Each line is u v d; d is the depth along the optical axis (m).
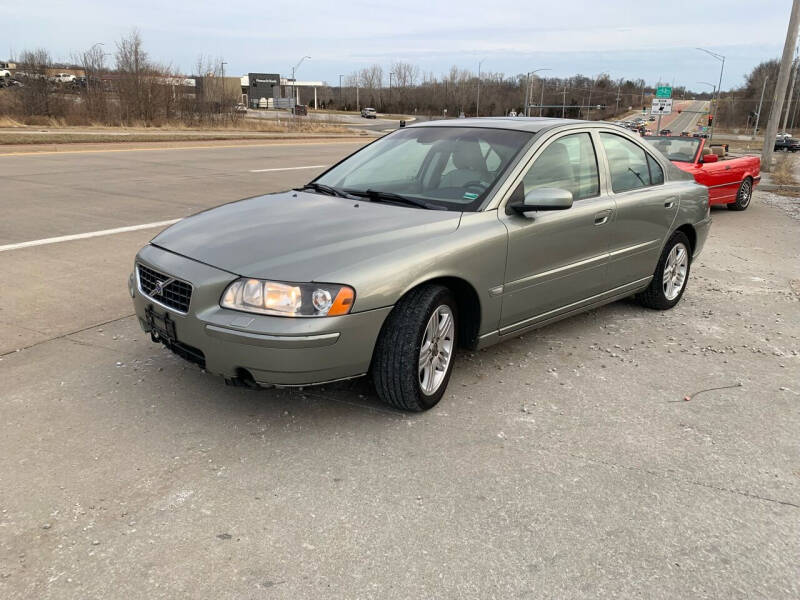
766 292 6.44
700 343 4.87
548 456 3.20
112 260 6.53
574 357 4.50
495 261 3.72
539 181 4.11
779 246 8.94
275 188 12.17
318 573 2.34
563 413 3.66
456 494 2.85
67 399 3.59
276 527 2.59
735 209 12.35
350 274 3.11
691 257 5.80
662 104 40.72
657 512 2.78
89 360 4.12
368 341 3.21
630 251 4.86
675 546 2.57
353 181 4.38
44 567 2.33
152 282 3.48
